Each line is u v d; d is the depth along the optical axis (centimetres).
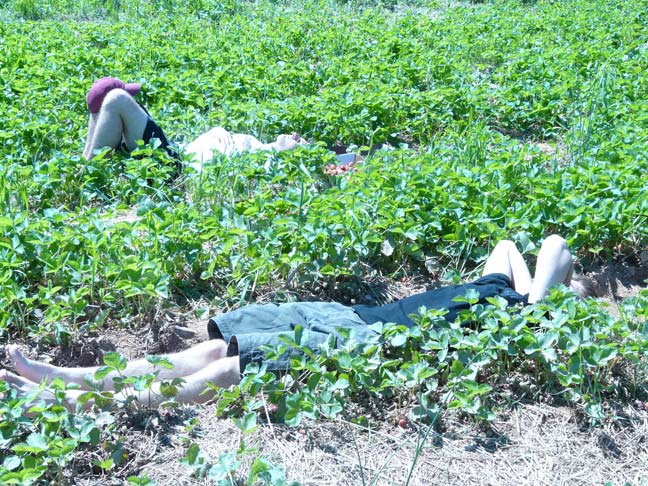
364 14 1390
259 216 526
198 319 449
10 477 283
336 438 342
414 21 1302
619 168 610
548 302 389
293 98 816
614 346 368
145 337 429
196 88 835
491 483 324
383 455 335
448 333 379
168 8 1458
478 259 514
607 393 379
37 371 356
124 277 438
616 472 335
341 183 572
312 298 473
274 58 1043
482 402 367
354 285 487
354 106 762
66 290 448
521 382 380
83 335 420
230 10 1452
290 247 488
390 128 773
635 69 959
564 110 834
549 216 547
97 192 593
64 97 784
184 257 479
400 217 510
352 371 365
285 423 347
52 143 663
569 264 432
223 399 346
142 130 623
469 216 526
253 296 469
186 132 708
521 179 595
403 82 901
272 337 370
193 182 585
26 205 532
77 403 336
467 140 658
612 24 1277
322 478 320
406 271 516
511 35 1182
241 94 842
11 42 1019
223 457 305
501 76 939
